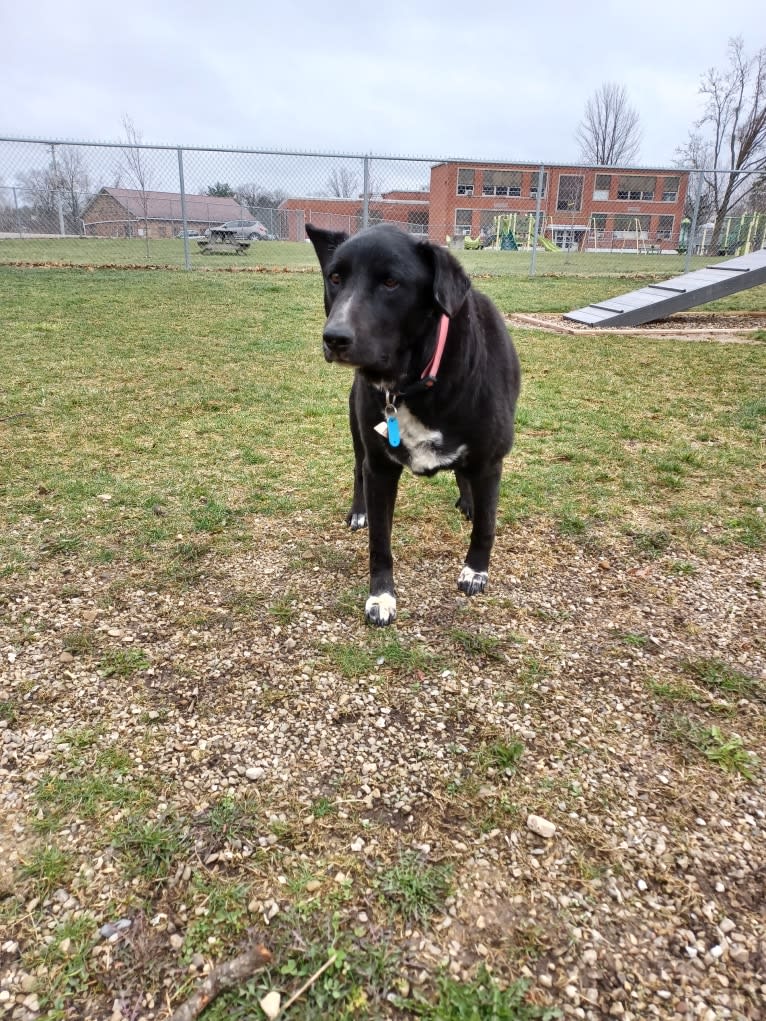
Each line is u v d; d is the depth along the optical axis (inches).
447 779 75.4
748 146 1745.8
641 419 206.8
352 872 64.2
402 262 88.4
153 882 62.9
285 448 181.5
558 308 460.8
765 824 70.1
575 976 55.5
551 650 98.0
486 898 61.9
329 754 78.9
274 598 110.9
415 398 95.5
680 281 419.5
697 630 102.9
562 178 1222.3
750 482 157.6
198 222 801.6
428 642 100.3
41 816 69.7
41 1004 53.1
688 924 59.9
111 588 112.8
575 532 134.6
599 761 77.9
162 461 169.5
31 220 736.3
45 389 225.5
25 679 90.6
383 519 107.8
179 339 312.2
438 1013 52.2
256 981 54.6
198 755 78.3
